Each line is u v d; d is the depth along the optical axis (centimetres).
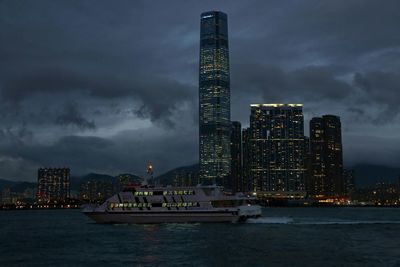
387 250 9719
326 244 10650
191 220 14500
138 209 14775
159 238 11675
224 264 8044
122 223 15162
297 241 11175
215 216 14450
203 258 8656
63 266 8050
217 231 13162
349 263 8112
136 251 9606
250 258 8656
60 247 10575
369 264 8000
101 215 15025
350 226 16125
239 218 14675
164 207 14588
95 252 9594
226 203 14550
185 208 14500
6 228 18225
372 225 16738
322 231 13788
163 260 8481
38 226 19238
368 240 11519
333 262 8219
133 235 12394
